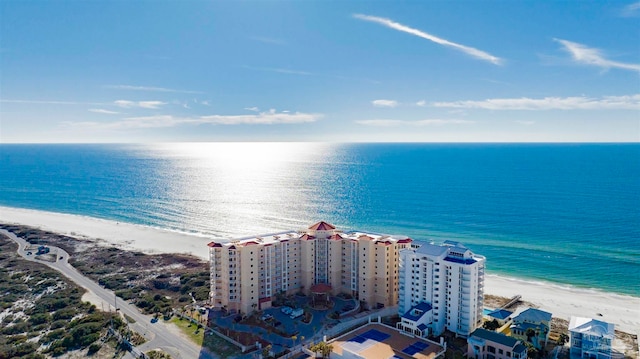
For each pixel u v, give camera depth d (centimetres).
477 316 10938
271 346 10238
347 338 10550
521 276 16475
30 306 13525
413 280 11550
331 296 13400
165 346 10344
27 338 11056
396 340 10431
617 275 16288
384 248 12656
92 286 15362
